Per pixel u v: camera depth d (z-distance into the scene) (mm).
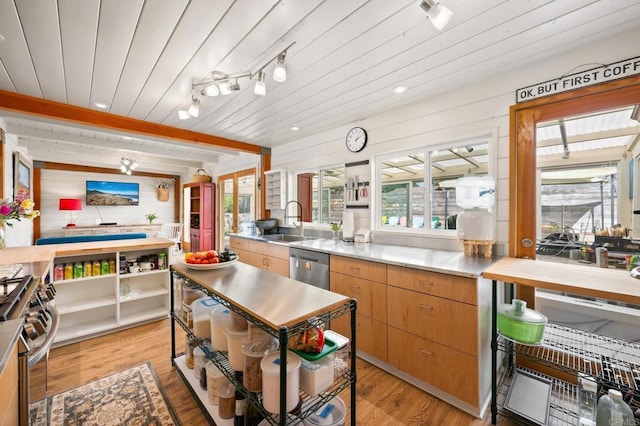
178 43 1766
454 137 2465
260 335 1364
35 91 2480
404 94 2562
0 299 1086
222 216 6227
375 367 2184
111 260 2814
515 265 1829
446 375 1776
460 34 1686
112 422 1593
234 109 2955
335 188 3803
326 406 1369
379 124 3082
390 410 1726
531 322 1586
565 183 2043
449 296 1756
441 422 1632
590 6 1451
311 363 1262
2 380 794
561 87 1935
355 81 2301
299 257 2951
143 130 3357
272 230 4441
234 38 1713
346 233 3227
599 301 1861
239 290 1463
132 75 2182
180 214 8273
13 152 4035
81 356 2279
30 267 1762
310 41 1749
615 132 1880
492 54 1913
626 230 1870
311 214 4152
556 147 2051
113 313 2863
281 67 1802
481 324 1679
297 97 2621
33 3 1407
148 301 3092
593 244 1982
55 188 6617
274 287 1516
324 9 1462
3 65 2029
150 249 3115
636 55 1680
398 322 2023
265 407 1187
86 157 5828
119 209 7520
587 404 1562
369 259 2203
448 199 2711
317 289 1487
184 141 3902
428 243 2688
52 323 1203
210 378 1614
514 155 2146
